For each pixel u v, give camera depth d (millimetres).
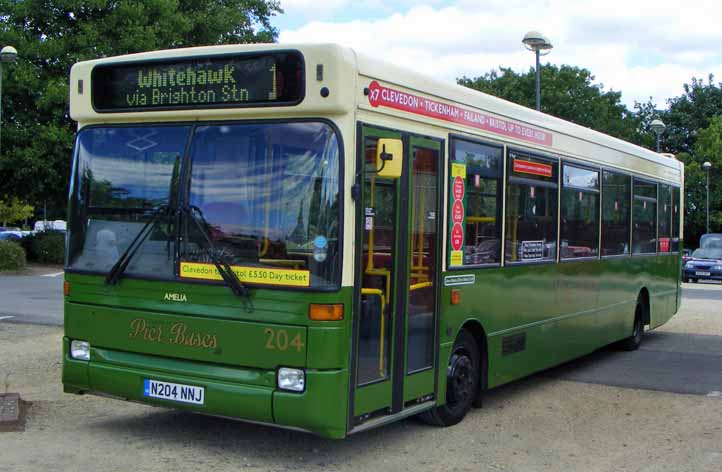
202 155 6227
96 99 6738
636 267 12844
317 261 5773
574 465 6656
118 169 6602
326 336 5730
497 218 8250
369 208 6145
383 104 6281
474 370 8008
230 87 6113
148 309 6375
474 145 7762
